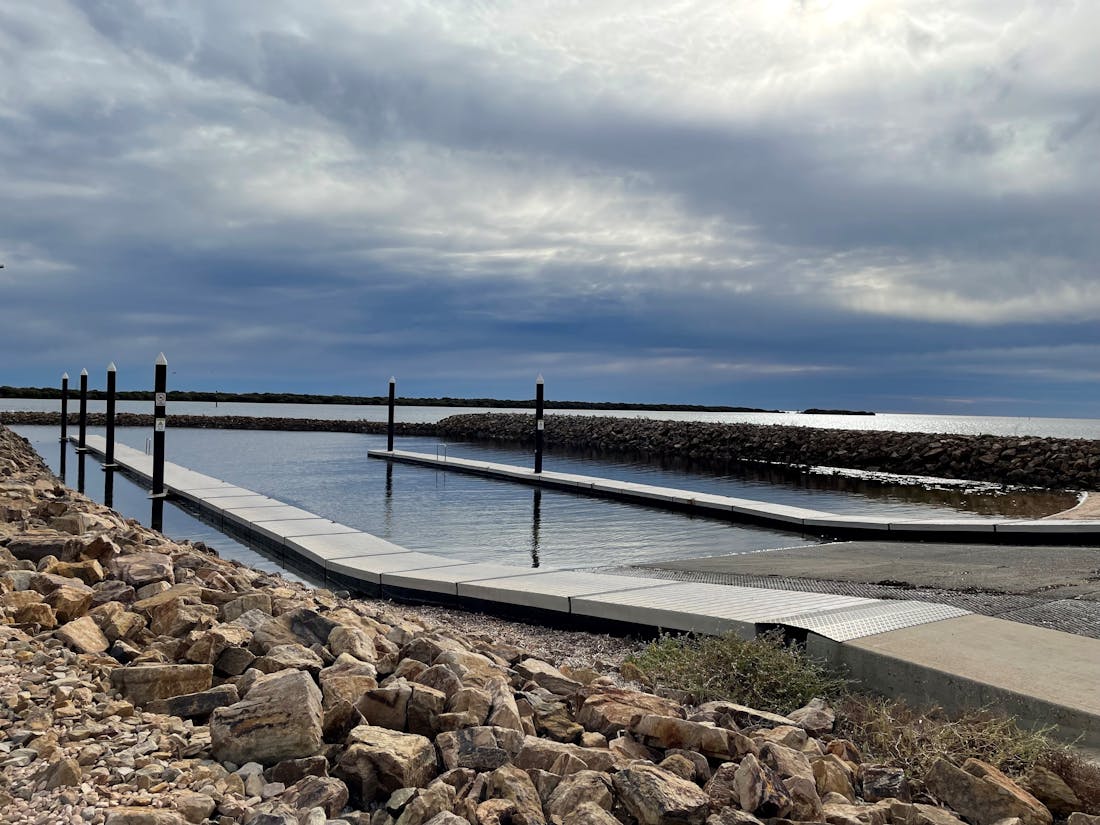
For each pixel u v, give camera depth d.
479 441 34.50
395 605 7.11
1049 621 5.64
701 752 3.17
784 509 12.02
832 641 4.72
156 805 2.32
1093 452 20.86
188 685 3.26
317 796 2.52
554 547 10.16
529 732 3.30
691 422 33.22
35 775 2.44
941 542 10.45
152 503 13.07
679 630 5.59
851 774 3.23
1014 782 3.17
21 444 22.20
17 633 3.61
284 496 15.34
